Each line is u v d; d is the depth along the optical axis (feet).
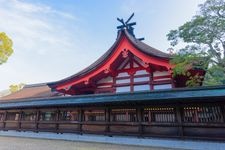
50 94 71.67
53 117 50.11
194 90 33.37
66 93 62.28
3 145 37.19
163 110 36.58
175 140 34.09
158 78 51.90
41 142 41.34
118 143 38.88
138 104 38.93
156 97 35.22
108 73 56.80
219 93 30.25
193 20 39.50
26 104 53.21
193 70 44.98
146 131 37.17
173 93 34.78
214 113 32.22
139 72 54.70
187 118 34.22
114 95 41.11
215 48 39.22
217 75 44.32
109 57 53.67
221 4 38.40
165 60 47.44
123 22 55.47
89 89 62.85
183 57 40.40
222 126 31.01
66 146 35.68
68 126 46.80
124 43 52.60
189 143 32.78
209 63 40.14
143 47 53.01
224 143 30.30
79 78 56.65
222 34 38.40
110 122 41.09
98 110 43.60
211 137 31.50
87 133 43.32
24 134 53.16
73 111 47.42
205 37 38.29
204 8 39.27
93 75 55.42
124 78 56.13
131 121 39.01
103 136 41.14
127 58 55.31
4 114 60.13
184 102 34.50
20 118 56.18
